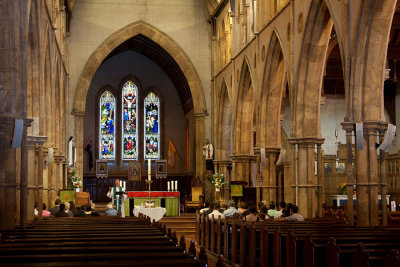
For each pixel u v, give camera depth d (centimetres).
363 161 1548
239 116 3022
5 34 1570
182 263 567
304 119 2059
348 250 797
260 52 2572
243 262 1312
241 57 2925
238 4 3055
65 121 3347
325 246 839
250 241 1247
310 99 2058
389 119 3194
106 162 3725
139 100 4341
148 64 4384
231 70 3147
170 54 3616
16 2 1555
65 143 3319
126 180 4206
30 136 1948
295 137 2070
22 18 1585
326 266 776
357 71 1572
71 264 554
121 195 2555
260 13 2581
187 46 3625
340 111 3438
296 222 1397
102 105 4297
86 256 631
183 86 4012
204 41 3644
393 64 2942
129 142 4284
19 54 1596
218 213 1812
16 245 771
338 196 3150
